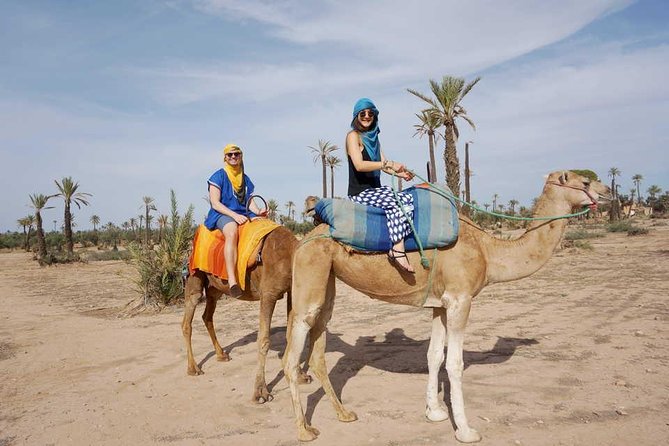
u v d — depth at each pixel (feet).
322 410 19.21
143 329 36.06
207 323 26.55
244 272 21.09
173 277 46.42
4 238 277.03
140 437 17.43
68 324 39.22
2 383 24.06
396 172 17.03
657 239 107.96
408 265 16.26
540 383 20.71
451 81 86.84
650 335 27.20
